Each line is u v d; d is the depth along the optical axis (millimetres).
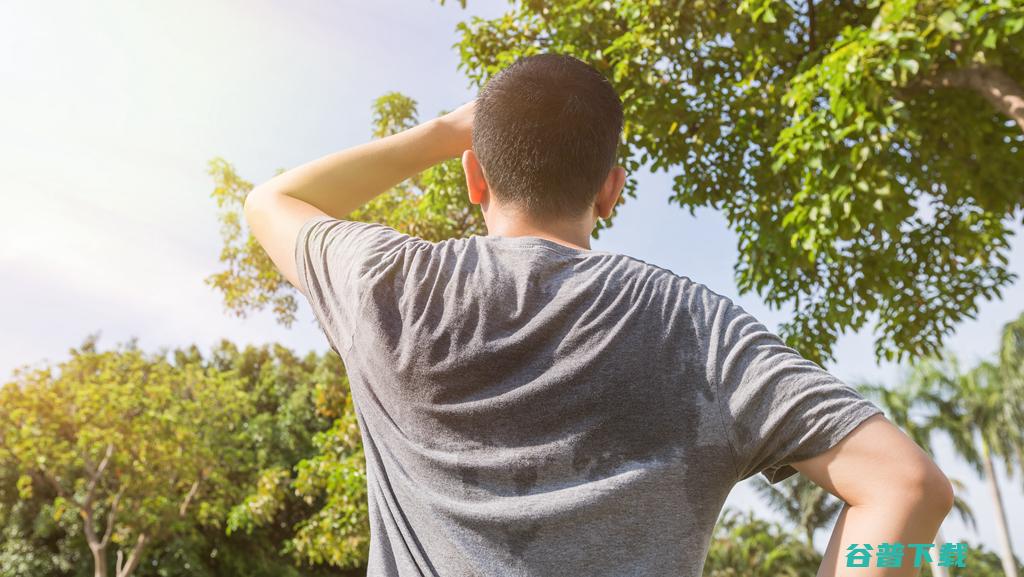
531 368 718
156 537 19656
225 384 20703
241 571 22281
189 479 18641
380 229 887
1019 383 23719
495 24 6883
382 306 792
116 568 20938
